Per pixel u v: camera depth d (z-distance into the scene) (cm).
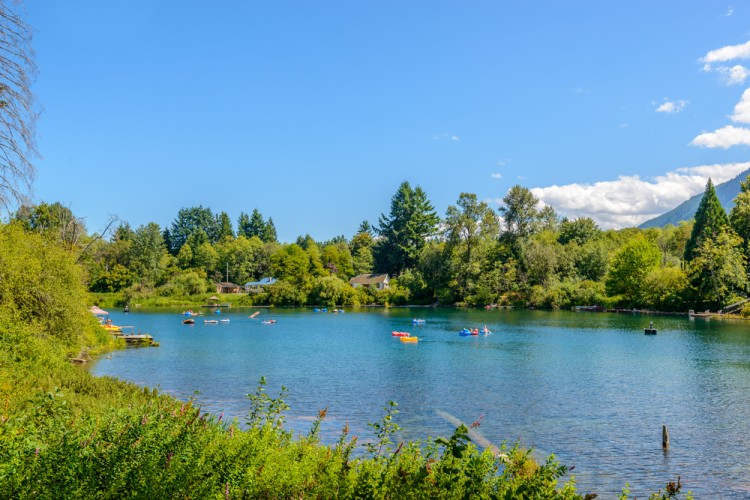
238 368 3984
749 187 9662
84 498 698
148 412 988
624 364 4178
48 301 3278
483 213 11938
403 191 15250
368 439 2164
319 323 8394
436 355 4716
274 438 1009
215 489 756
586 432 2338
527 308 11275
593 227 15062
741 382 3444
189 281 13850
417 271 13088
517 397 3009
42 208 6412
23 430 888
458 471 761
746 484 1789
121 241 13938
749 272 8888
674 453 2077
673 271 9438
